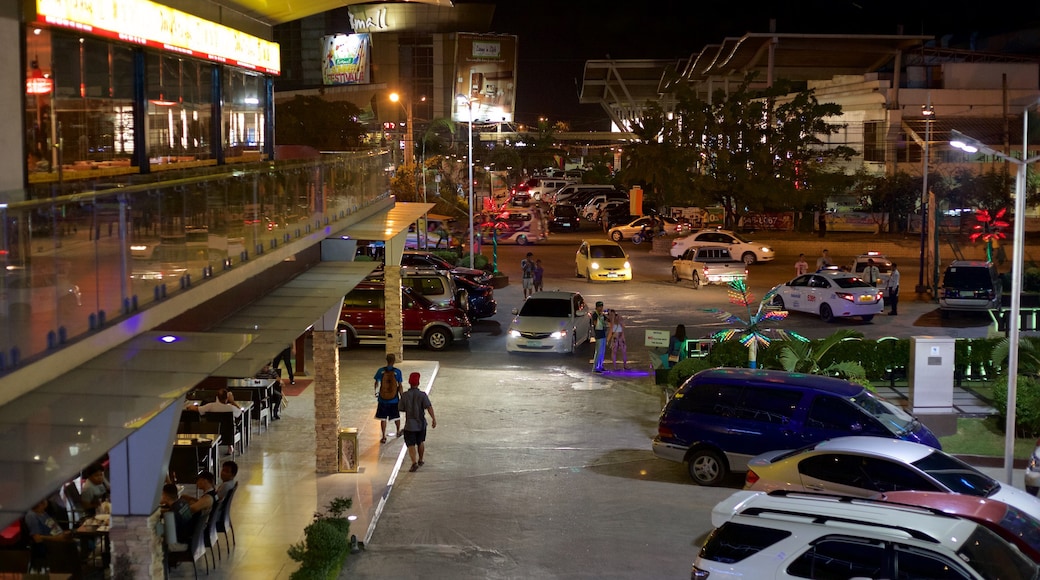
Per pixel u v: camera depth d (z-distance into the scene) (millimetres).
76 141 9984
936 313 33125
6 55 8648
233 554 12258
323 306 12633
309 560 10977
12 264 6359
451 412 20250
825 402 15016
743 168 57562
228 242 10320
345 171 16922
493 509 14320
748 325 20750
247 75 15508
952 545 8984
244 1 14242
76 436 6598
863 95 64875
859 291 30719
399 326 23203
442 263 36250
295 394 21641
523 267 36250
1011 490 12500
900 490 12430
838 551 9172
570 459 17000
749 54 71500
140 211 8227
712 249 39312
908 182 58344
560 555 12469
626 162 63188
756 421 15219
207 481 12008
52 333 6820
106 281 7633
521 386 22750
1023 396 18406
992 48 83062
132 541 8727
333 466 15773
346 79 119688
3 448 6438
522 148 114125
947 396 18406
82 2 9586
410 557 12414
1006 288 35188
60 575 8383
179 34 12258
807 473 13055
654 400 21375
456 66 116312
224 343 8547
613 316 24734
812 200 56812
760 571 9359
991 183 57406
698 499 14820
